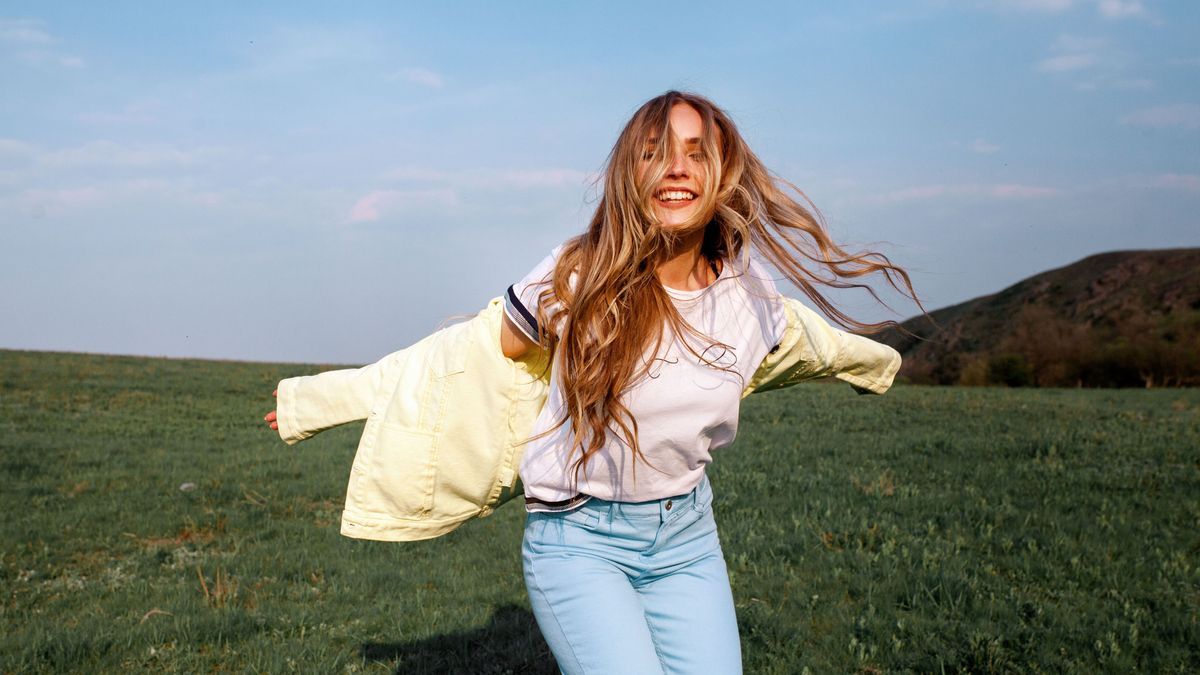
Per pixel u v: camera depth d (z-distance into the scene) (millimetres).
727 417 2520
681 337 2385
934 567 6141
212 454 14555
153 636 5332
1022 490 9211
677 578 2600
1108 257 87000
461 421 2834
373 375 2967
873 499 8797
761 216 2695
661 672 2352
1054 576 6008
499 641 5234
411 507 2906
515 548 7668
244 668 4844
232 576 6949
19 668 4828
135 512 9711
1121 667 4496
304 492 10914
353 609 5949
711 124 2428
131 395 23750
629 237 2377
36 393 23141
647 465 2461
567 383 2441
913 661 4664
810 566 6418
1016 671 4496
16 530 8578
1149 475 9945
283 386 3025
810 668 4691
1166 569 6105
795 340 2807
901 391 26547
